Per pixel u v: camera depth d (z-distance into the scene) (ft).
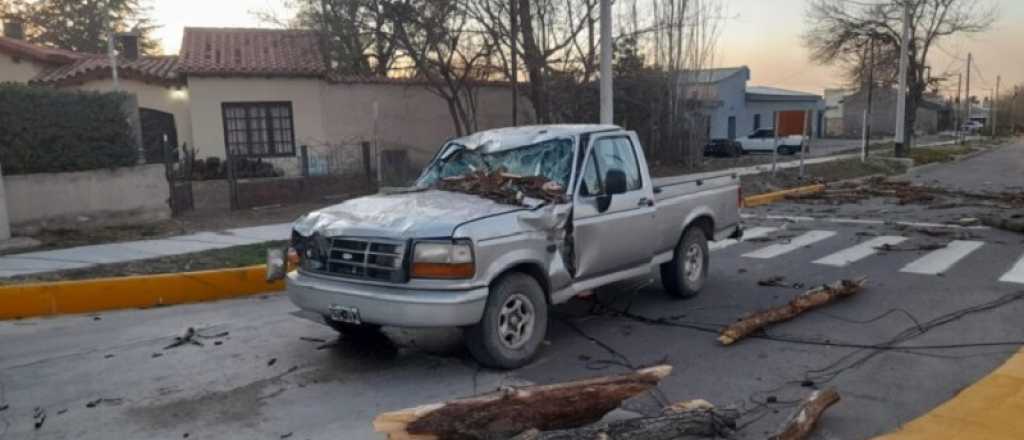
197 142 75.25
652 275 29.86
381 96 81.97
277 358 20.01
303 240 19.35
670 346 20.57
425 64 74.49
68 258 32.37
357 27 75.82
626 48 91.86
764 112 173.27
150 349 21.16
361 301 17.51
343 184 59.47
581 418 13.85
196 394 17.31
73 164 41.70
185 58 76.69
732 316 23.81
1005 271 29.30
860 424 14.80
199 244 36.35
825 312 23.77
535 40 73.61
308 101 78.69
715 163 101.35
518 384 17.62
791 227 44.42
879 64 124.57
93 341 22.15
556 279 19.56
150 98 75.77
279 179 55.21
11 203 39.42
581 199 20.68
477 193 20.34
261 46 83.56
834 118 233.96
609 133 22.79
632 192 22.84
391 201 19.90
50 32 150.00
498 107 88.63
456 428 12.75
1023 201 55.72
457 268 16.94
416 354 20.11
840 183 73.31
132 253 33.63
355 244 17.99
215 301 28.12
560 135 22.04
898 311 23.59
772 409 15.76
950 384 16.99
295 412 16.11
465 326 17.71
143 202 44.78
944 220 45.52
